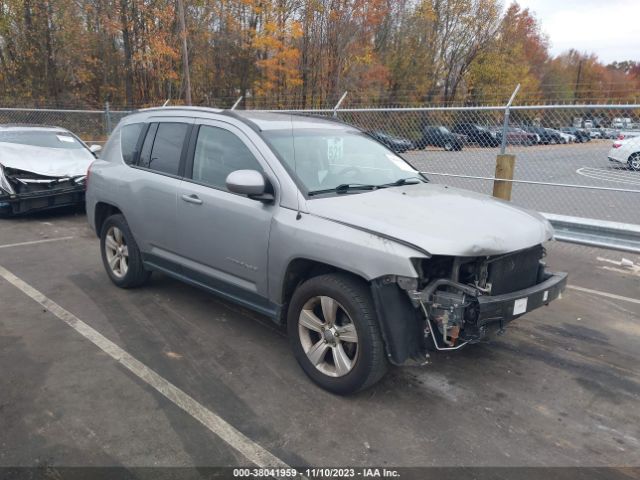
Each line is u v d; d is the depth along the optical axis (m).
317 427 3.15
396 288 3.14
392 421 3.23
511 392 3.61
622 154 8.73
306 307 3.57
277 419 3.22
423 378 3.77
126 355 4.02
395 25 39.31
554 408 3.42
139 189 4.84
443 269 3.28
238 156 4.08
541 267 3.76
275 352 4.11
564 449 3.00
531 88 45.16
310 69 32.66
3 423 3.12
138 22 30.34
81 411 3.26
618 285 5.93
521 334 4.56
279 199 3.70
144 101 31.72
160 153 4.80
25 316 4.73
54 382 3.60
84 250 7.00
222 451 2.91
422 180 4.58
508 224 3.46
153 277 5.85
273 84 32.16
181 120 4.69
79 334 4.37
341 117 10.32
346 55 33.38
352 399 3.46
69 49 29.53
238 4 31.88
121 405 3.34
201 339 4.32
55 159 9.25
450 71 43.78
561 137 8.27
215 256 4.18
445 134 9.16
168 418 3.21
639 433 3.17
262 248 3.76
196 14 31.36
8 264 6.31
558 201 10.69
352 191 3.86
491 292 3.32
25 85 29.50
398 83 40.28
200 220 4.23
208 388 3.56
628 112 7.60
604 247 6.34
